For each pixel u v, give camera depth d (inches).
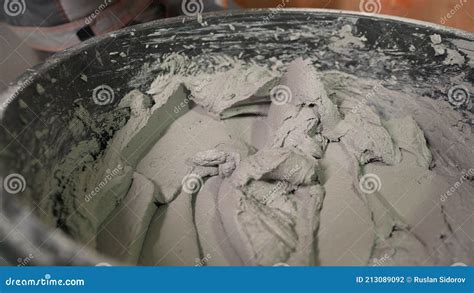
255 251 36.6
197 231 41.5
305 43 55.0
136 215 41.3
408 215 42.9
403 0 76.3
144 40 49.8
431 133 52.1
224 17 52.2
